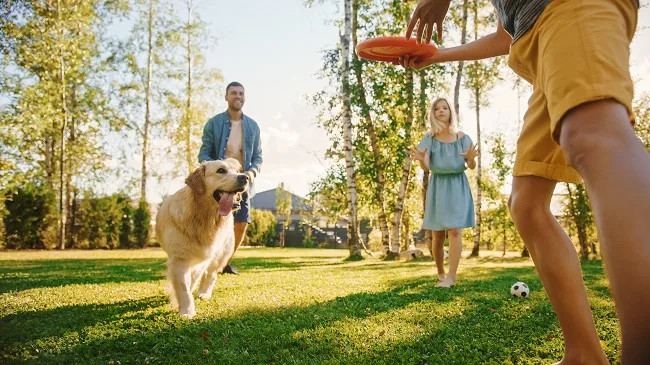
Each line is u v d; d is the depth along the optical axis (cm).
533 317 287
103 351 227
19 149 1421
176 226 361
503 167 1856
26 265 841
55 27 1469
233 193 374
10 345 233
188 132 2223
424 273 644
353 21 1423
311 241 3631
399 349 222
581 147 90
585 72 95
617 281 72
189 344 235
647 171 77
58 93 1596
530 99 142
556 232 146
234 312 322
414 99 1395
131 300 383
